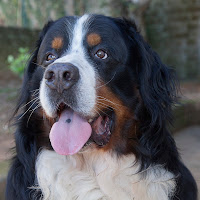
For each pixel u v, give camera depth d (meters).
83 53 0.87
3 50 2.78
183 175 0.94
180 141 1.59
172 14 3.31
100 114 0.86
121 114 0.88
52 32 0.90
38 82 0.91
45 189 0.88
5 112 1.62
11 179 0.92
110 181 0.87
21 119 0.91
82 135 0.83
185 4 3.25
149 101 0.89
